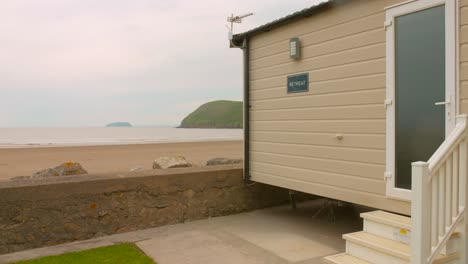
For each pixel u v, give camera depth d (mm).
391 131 4676
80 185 5922
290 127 6488
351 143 5305
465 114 3773
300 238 5883
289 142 6523
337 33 5516
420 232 3316
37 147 27484
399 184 4609
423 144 4328
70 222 5840
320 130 5852
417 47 4391
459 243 3764
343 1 5312
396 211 4652
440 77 4145
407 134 4508
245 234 6098
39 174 7535
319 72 5852
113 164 14734
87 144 33594
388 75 4715
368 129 5031
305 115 6145
